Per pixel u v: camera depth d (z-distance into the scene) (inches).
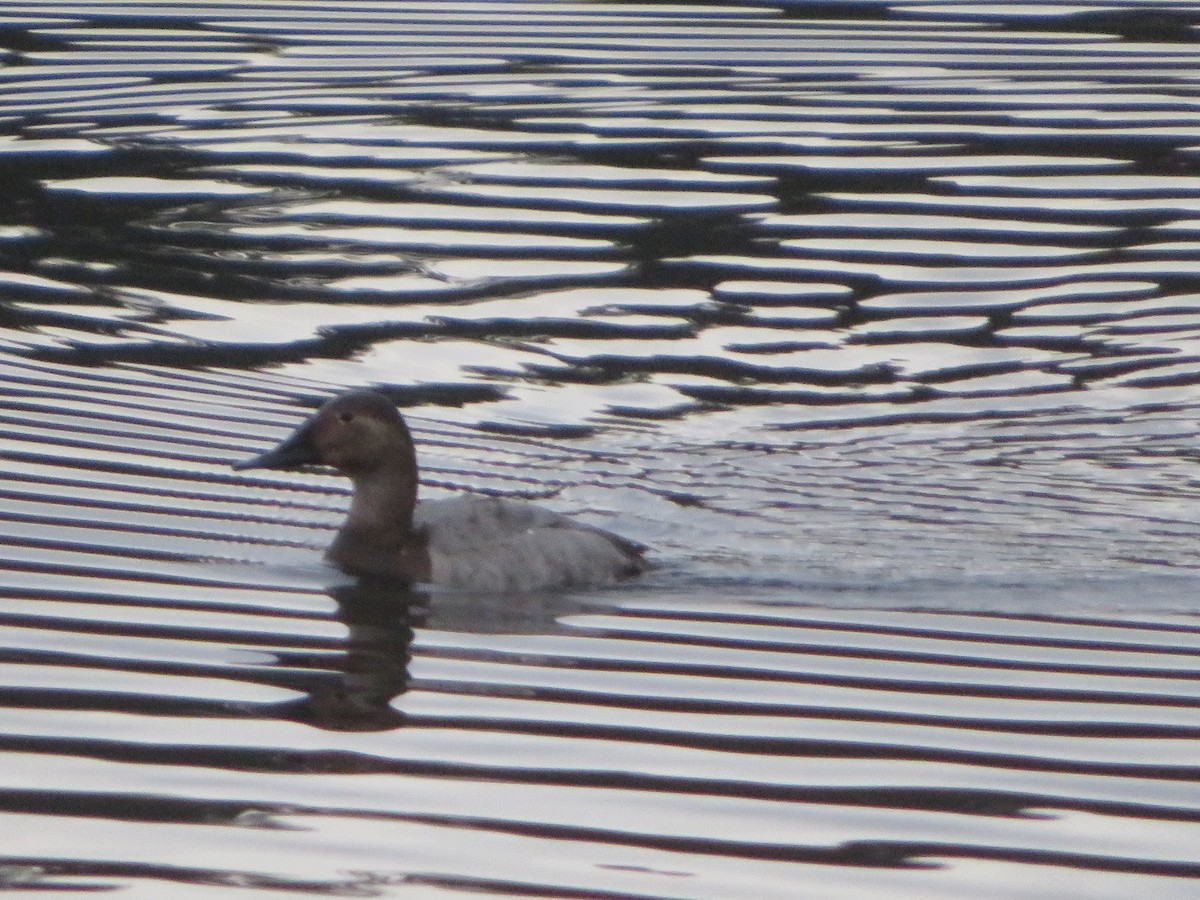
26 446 560.7
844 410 617.3
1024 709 399.2
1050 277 728.3
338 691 403.2
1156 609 466.3
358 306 700.7
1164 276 728.3
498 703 398.0
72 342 661.9
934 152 868.6
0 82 974.4
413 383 636.1
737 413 613.9
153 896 313.3
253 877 319.9
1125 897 318.7
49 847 328.2
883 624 453.7
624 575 490.3
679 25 1086.4
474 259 746.2
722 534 523.2
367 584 479.2
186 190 824.9
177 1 1138.7
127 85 974.4
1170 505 544.4
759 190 818.8
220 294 711.7
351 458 500.4
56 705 389.4
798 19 1096.8
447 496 543.2
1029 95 956.0
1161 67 1008.2
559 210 798.5
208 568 483.2
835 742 380.5
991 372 647.8
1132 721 393.7
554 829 339.0
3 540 488.7
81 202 810.2
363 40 1058.1
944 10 1120.2
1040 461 578.6
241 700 396.2
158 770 359.9
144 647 425.1
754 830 340.2
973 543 513.7
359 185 828.6
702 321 687.1
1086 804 353.7
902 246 758.5
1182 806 352.8
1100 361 655.8
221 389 623.5
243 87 970.7
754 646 437.4
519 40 1055.6
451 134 896.3
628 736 381.4
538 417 609.6
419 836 335.9
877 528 526.0
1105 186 824.9
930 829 342.0
